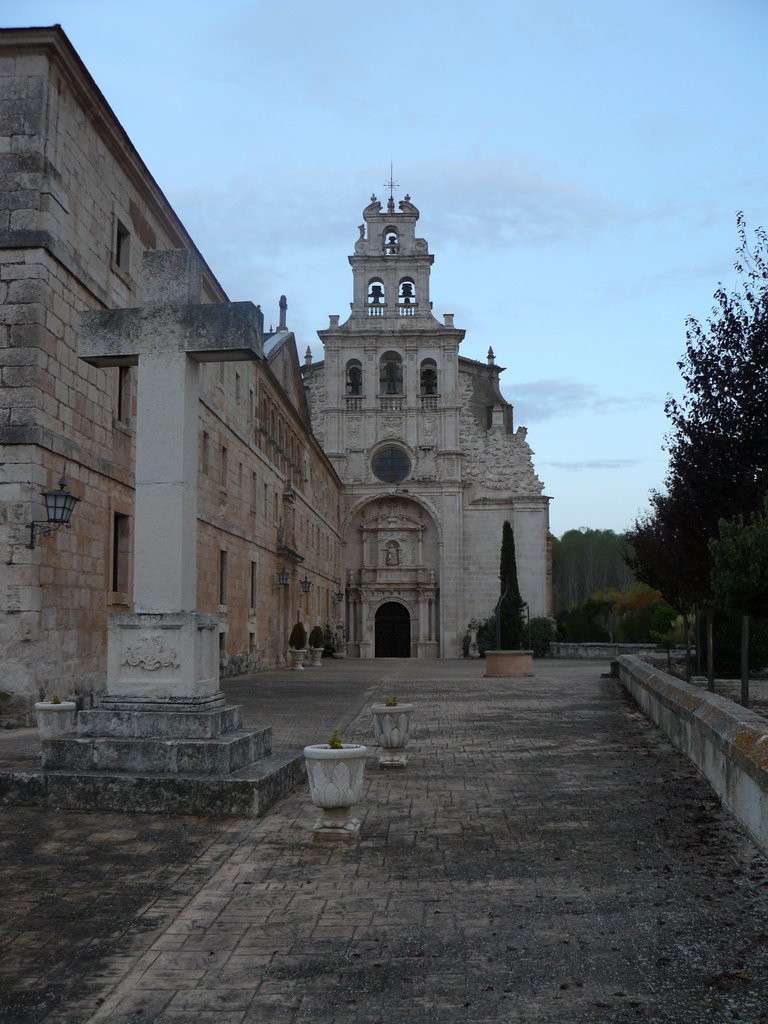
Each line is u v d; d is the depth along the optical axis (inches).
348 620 2591.0
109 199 785.6
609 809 368.2
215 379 1173.1
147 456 404.8
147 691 386.9
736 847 307.6
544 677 1286.9
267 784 363.9
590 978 203.5
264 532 1510.8
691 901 253.4
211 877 279.0
